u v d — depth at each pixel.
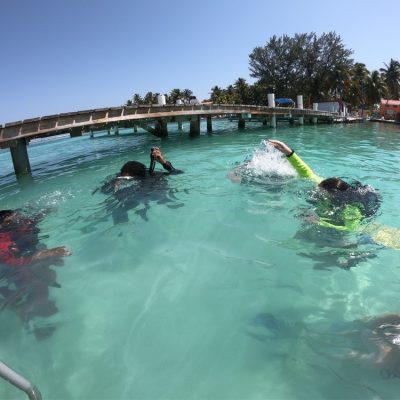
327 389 1.91
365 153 9.45
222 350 2.23
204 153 9.92
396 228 3.86
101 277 3.23
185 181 6.10
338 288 2.82
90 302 2.86
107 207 5.11
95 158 10.87
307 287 2.86
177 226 4.25
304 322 2.45
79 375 2.12
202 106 15.66
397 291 2.75
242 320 2.51
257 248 3.57
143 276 3.20
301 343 2.25
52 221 4.72
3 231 4.30
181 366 2.13
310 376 2.00
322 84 51.97
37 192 6.54
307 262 3.25
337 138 14.19
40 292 3.05
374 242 3.56
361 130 19.17
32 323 2.65
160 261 3.45
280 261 3.29
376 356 2.09
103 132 25.67
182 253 3.58
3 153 17.75
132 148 12.82
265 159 6.61
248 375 2.03
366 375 1.97
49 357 2.29
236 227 4.09
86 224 4.53
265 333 2.36
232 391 1.94
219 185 5.74
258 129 20.05
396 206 4.58
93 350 2.32
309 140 13.42
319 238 3.69
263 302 2.70
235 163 7.72
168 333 2.42
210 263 3.35
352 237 3.68
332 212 4.17
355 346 2.18
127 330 2.49
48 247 3.92
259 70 54.38
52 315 2.73
